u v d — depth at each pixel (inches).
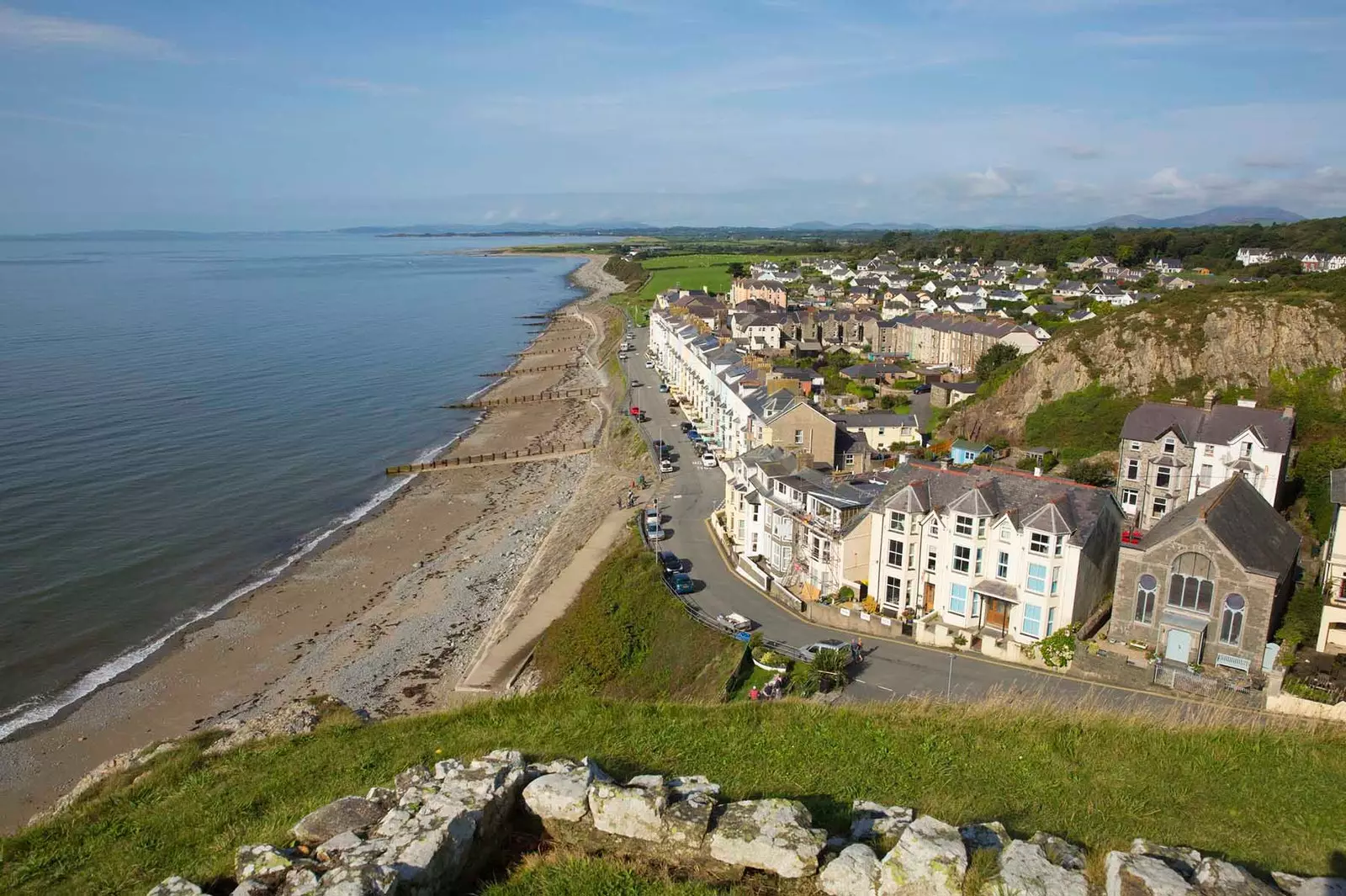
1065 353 3750.0
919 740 960.9
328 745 1111.6
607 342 7391.7
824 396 4306.1
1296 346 3336.6
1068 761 910.4
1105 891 551.5
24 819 1663.4
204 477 3710.6
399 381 5944.9
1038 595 1891.0
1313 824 778.2
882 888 557.3
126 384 5270.7
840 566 2230.6
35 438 4072.3
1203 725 1027.3
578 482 3804.1
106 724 1998.0
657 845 625.0
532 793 671.8
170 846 839.1
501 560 2972.4
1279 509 2546.8
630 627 2197.3
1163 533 1732.3
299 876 595.8
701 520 3031.5
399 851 587.8
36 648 2320.4
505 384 5994.1
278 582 2792.8
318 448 4274.1
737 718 1054.4
